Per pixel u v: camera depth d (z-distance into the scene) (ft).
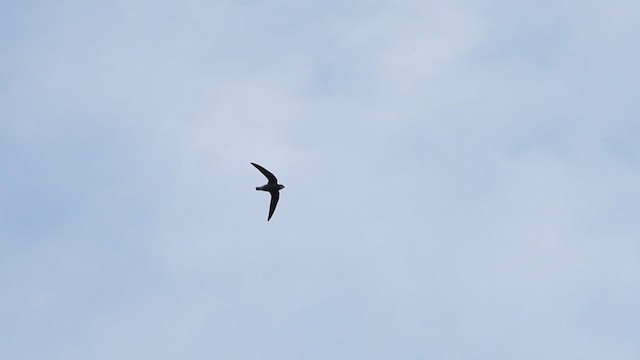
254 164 61.72
